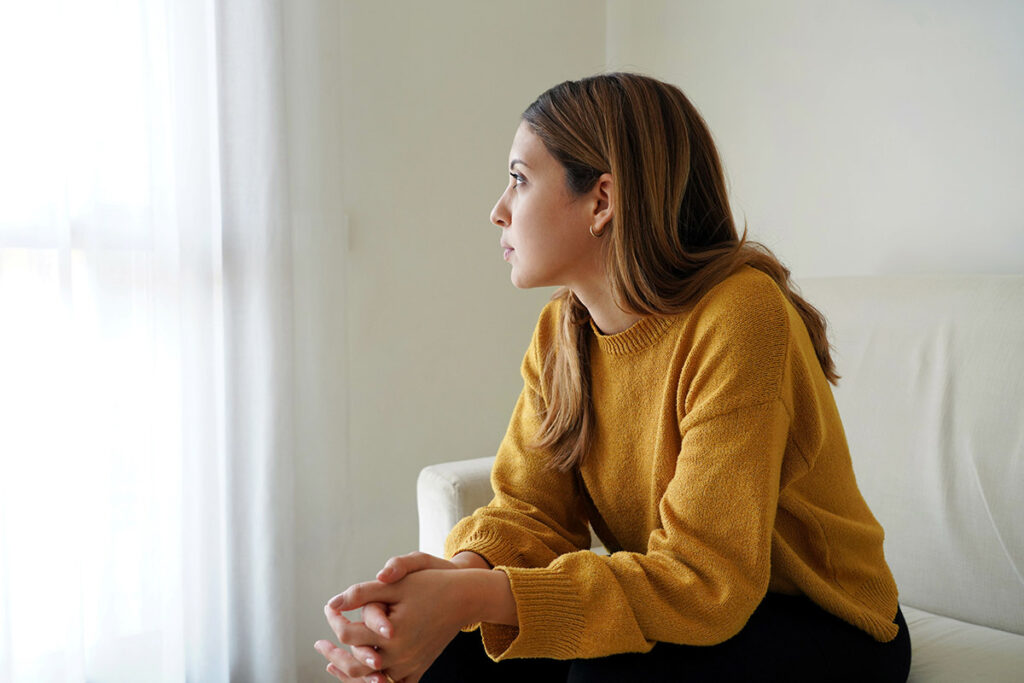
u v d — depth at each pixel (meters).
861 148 1.82
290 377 1.80
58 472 1.53
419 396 2.15
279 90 1.76
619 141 0.95
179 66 1.67
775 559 0.97
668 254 0.96
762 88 2.02
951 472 1.33
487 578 0.85
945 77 1.67
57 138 1.51
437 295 2.17
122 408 1.60
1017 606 1.24
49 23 1.50
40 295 1.52
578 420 1.09
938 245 1.69
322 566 1.90
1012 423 1.29
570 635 0.84
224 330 1.74
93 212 1.57
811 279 1.65
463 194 2.21
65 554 1.54
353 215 2.01
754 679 0.86
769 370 0.89
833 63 1.86
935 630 1.21
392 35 2.05
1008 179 1.58
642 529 1.06
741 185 2.08
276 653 1.78
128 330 1.61
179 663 1.67
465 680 0.99
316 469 1.89
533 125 1.01
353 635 0.82
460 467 1.44
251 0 1.73
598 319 1.06
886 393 1.44
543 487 1.12
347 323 2.00
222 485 1.75
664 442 0.98
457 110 2.18
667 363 0.99
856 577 0.98
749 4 2.04
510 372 2.34
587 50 2.44
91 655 1.60
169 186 1.65
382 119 2.05
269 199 1.76
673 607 0.85
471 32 2.20
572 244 1.01
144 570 1.62
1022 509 1.25
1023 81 1.55
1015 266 1.57
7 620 1.47
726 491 0.86
